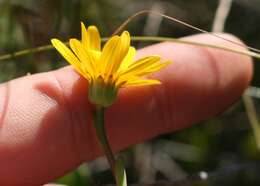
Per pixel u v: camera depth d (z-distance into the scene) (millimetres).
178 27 129
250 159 119
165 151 122
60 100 83
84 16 114
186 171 120
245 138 123
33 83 83
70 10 107
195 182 105
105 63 72
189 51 90
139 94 88
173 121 91
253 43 130
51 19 107
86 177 109
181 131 122
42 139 81
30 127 81
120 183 73
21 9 104
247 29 132
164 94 89
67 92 84
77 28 109
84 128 84
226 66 92
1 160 80
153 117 89
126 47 71
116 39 71
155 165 120
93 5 116
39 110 82
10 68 109
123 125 88
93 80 74
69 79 84
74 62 73
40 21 107
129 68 71
